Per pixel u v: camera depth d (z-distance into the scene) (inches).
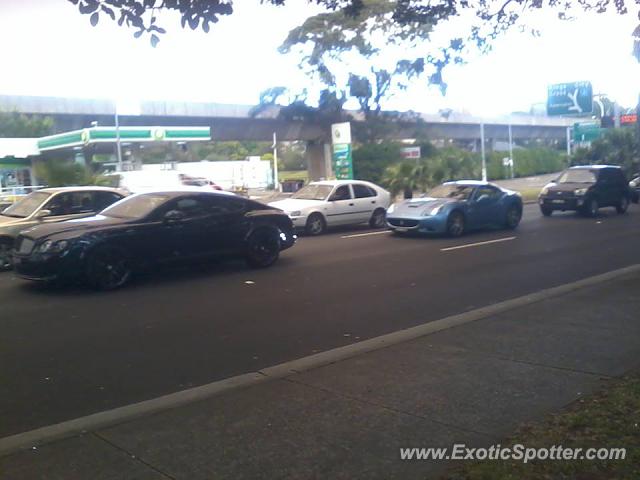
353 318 332.5
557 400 200.2
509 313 317.1
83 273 401.4
